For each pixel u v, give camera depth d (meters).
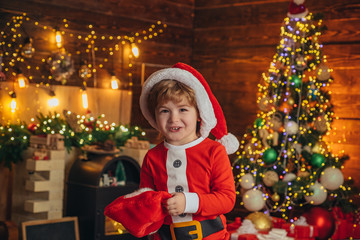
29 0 4.83
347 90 5.16
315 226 4.00
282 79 4.35
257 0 6.08
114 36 5.70
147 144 4.34
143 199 1.39
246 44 6.15
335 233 4.23
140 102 1.62
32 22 4.77
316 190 4.11
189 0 6.57
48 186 3.88
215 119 1.55
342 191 4.39
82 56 5.36
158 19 6.23
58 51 4.95
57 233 3.68
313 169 4.20
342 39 5.24
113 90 5.61
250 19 6.12
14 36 4.03
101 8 5.61
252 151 4.41
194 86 1.49
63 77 4.99
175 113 1.48
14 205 4.14
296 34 4.29
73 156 4.18
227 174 1.52
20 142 4.05
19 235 3.55
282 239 3.62
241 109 6.12
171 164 1.53
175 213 1.39
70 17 5.26
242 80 6.15
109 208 1.43
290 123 4.20
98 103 5.47
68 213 4.05
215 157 1.52
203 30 6.54
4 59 3.94
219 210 1.46
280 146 4.34
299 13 4.22
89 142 4.16
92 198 3.82
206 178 1.50
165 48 6.30
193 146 1.54
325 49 5.32
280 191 4.11
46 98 4.89
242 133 5.99
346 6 5.24
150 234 1.58
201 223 1.51
